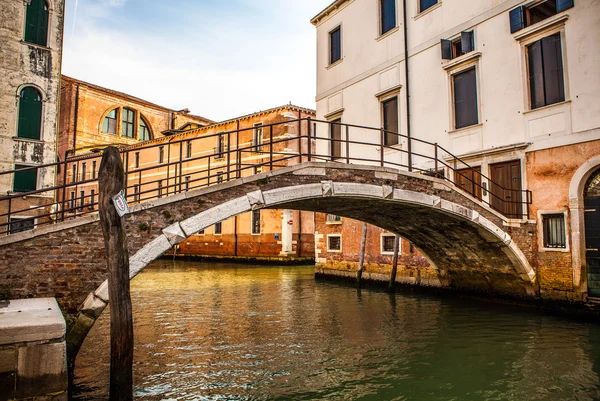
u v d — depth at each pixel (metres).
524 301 10.93
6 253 5.66
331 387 6.24
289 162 23.56
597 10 9.42
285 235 24.16
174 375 6.62
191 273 20.88
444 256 12.57
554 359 7.27
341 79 16.89
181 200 6.80
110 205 5.03
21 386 4.30
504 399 5.89
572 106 9.80
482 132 11.76
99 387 6.04
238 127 26.00
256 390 6.10
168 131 29.81
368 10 15.81
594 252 9.45
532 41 10.70
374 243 15.26
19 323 4.36
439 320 10.10
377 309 11.47
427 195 9.52
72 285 5.98
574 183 9.66
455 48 12.83
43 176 16.00
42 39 16.33
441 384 6.37
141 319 10.46
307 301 12.77
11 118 15.52
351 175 8.63
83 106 28.53
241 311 11.39
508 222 10.34
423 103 13.56
